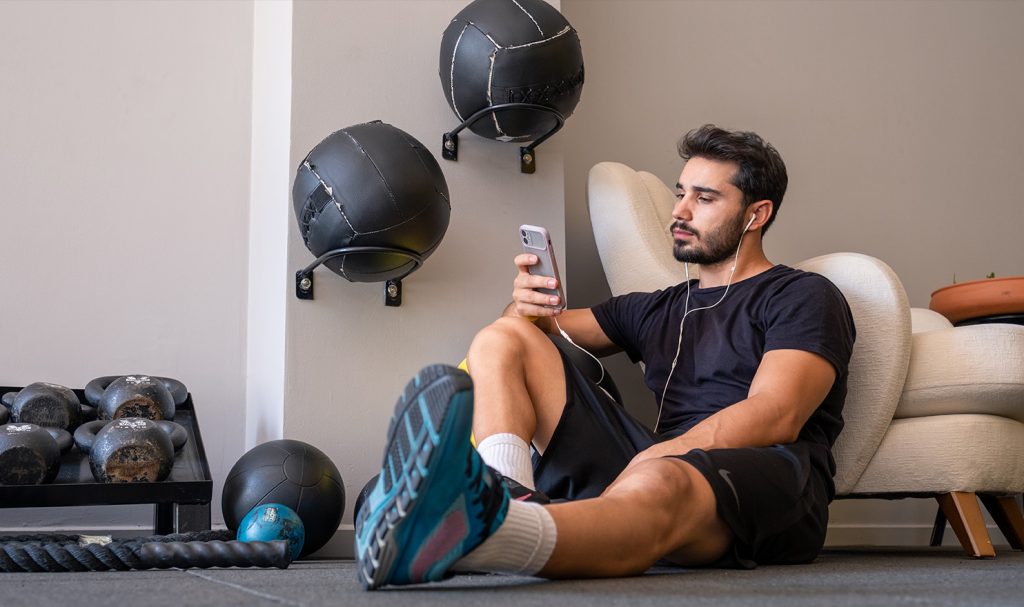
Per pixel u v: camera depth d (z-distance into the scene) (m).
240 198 2.72
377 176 2.07
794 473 1.53
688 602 0.93
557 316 2.09
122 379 2.17
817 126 3.44
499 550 1.04
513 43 2.22
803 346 1.69
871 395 2.08
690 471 1.35
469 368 1.61
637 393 2.93
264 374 2.46
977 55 3.74
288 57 2.39
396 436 0.97
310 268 2.25
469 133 2.51
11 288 2.47
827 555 2.25
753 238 1.94
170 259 2.63
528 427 1.55
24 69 2.54
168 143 2.67
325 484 2.01
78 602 0.95
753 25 3.41
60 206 2.54
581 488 1.63
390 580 1.02
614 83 3.18
